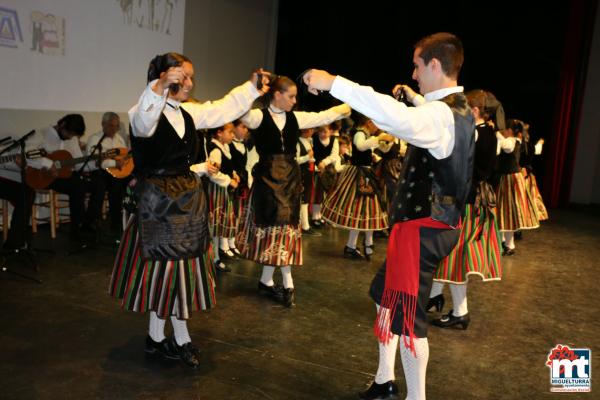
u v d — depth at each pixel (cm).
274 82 311
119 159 449
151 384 232
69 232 468
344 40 847
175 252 229
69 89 488
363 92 165
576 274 461
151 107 199
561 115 799
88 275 364
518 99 820
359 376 252
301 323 311
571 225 685
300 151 509
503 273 448
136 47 554
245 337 286
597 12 823
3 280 344
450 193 191
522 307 367
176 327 252
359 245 500
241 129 383
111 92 532
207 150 364
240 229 337
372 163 459
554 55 798
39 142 423
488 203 303
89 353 256
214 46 710
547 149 820
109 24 518
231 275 387
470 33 812
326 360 266
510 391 249
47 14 459
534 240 584
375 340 293
